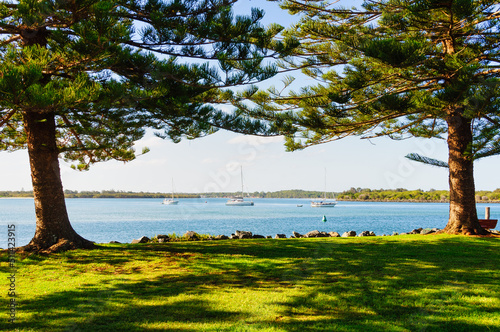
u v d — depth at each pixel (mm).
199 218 49344
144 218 48750
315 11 13047
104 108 8078
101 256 7809
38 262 7180
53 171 8383
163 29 8094
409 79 10406
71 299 4805
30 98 5625
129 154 13172
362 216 56812
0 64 5891
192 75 8086
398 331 3635
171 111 8758
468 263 7020
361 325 3811
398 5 9820
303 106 12195
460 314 4117
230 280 5836
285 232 29734
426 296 4809
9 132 11727
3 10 7312
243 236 12945
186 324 3859
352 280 5699
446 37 10719
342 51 11492
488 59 10414
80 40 6680
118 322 3934
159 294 5016
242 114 10367
